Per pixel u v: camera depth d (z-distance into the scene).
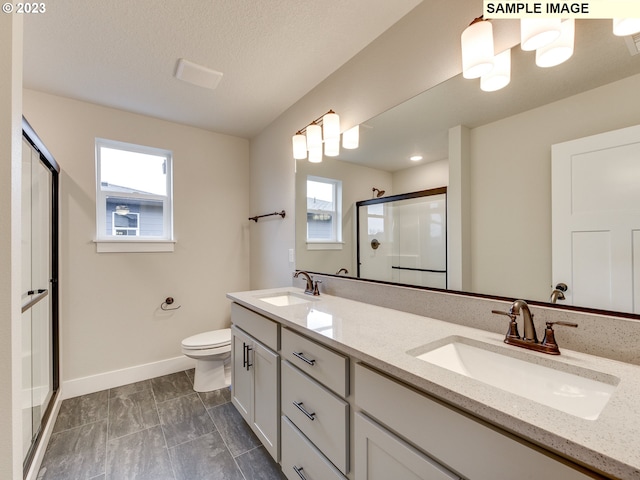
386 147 1.57
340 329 1.14
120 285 2.39
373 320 1.28
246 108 2.38
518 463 0.57
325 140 1.82
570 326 0.88
